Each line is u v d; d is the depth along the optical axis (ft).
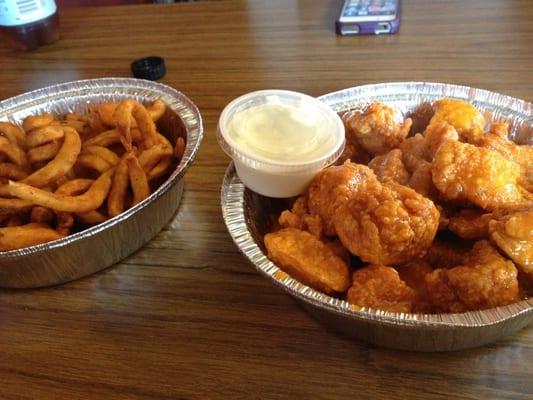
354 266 0.92
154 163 1.14
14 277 0.96
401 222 0.80
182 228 1.09
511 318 0.69
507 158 0.96
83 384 0.83
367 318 0.71
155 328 0.90
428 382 0.77
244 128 1.01
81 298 0.97
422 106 1.16
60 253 0.92
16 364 0.87
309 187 0.97
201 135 1.11
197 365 0.83
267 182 0.98
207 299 0.94
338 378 0.79
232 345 0.86
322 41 1.67
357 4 1.71
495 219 0.84
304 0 1.95
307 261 0.84
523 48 1.46
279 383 0.79
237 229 0.90
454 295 0.79
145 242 1.06
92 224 1.07
